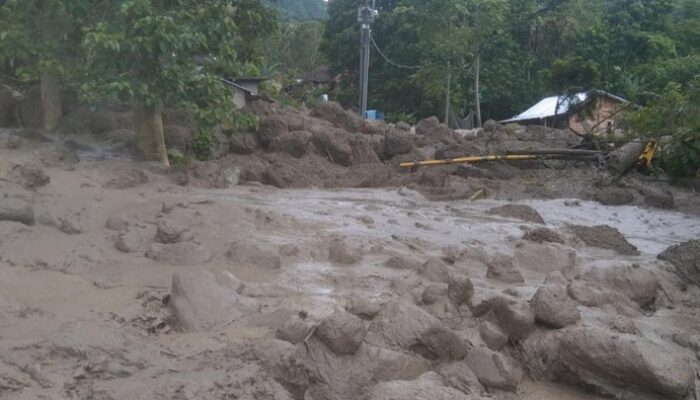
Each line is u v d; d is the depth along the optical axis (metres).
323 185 15.27
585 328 5.51
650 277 7.38
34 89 14.91
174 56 12.47
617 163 17.02
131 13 11.62
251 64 16.17
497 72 39.50
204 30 12.94
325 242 8.27
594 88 29.70
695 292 7.76
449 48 33.84
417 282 6.73
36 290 6.01
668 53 34.69
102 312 5.51
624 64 34.91
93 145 13.88
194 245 7.39
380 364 4.91
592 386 5.26
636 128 17.59
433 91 35.38
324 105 20.30
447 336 5.28
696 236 11.48
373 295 6.36
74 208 8.77
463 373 5.18
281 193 13.39
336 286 6.91
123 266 7.03
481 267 8.00
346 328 4.89
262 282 6.82
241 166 15.06
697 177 16.69
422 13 36.31
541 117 32.34
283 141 16.67
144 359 4.69
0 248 6.99
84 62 12.81
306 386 4.77
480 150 18.62
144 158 13.51
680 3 41.81
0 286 5.99
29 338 4.75
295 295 6.51
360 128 20.22
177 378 4.41
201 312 5.60
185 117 15.84
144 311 5.67
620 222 12.77
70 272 6.75
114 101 13.50
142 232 8.02
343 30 42.22
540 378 5.53
